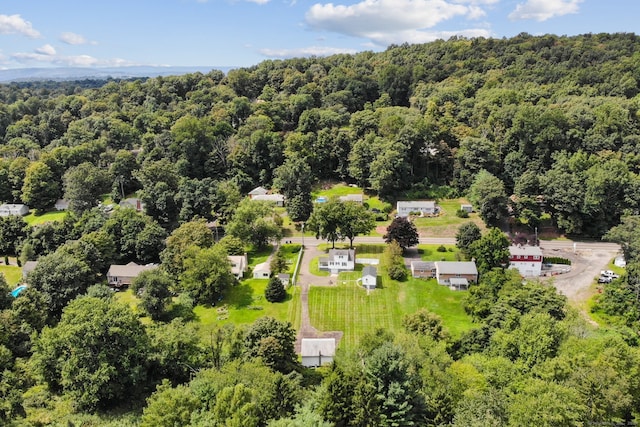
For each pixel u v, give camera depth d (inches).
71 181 4724.4
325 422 1521.9
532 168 4667.8
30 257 3902.6
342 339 2896.2
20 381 2222.0
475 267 3447.3
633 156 4448.8
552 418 1460.4
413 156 5142.7
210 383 1871.3
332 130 5585.6
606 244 4015.8
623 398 1626.5
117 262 3929.6
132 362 2207.2
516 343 2177.7
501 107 5378.9
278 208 4943.4
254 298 3383.4
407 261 3757.4
